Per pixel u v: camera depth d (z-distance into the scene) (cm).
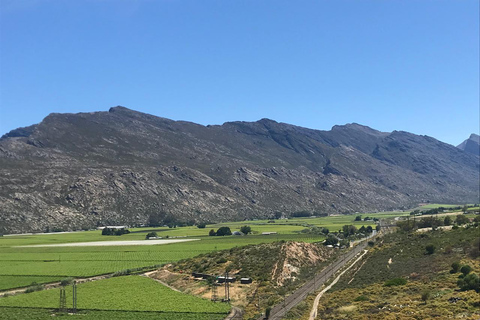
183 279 12912
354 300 8256
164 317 9025
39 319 9056
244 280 11669
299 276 12250
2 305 10350
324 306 8250
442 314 6247
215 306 9781
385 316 6512
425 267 10138
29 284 13062
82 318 9088
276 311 8588
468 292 7238
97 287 12212
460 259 9950
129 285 12406
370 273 10938
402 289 8475
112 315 9288
